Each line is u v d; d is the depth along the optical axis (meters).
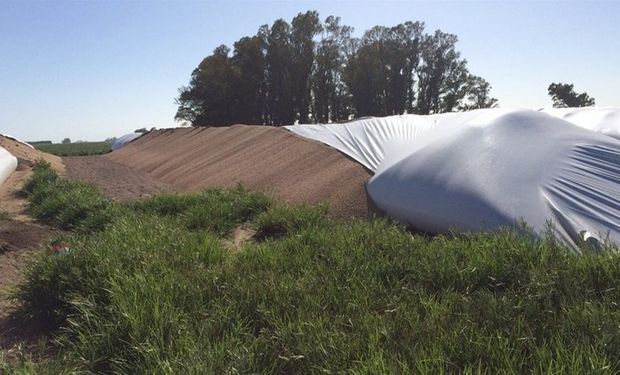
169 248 4.86
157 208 8.20
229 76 57.59
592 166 5.46
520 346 2.78
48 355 3.49
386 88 64.19
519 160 5.69
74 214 7.69
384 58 62.91
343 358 2.85
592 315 2.90
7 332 3.90
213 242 5.23
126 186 13.84
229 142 17.56
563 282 3.43
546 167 5.48
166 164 19.44
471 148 6.16
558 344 2.65
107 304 3.77
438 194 5.80
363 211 7.18
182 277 4.06
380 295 3.77
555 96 57.53
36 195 9.67
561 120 6.62
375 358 2.65
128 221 6.32
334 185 8.45
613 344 2.62
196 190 12.23
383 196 6.67
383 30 64.94
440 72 66.38
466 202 5.43
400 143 8.84
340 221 6.61
